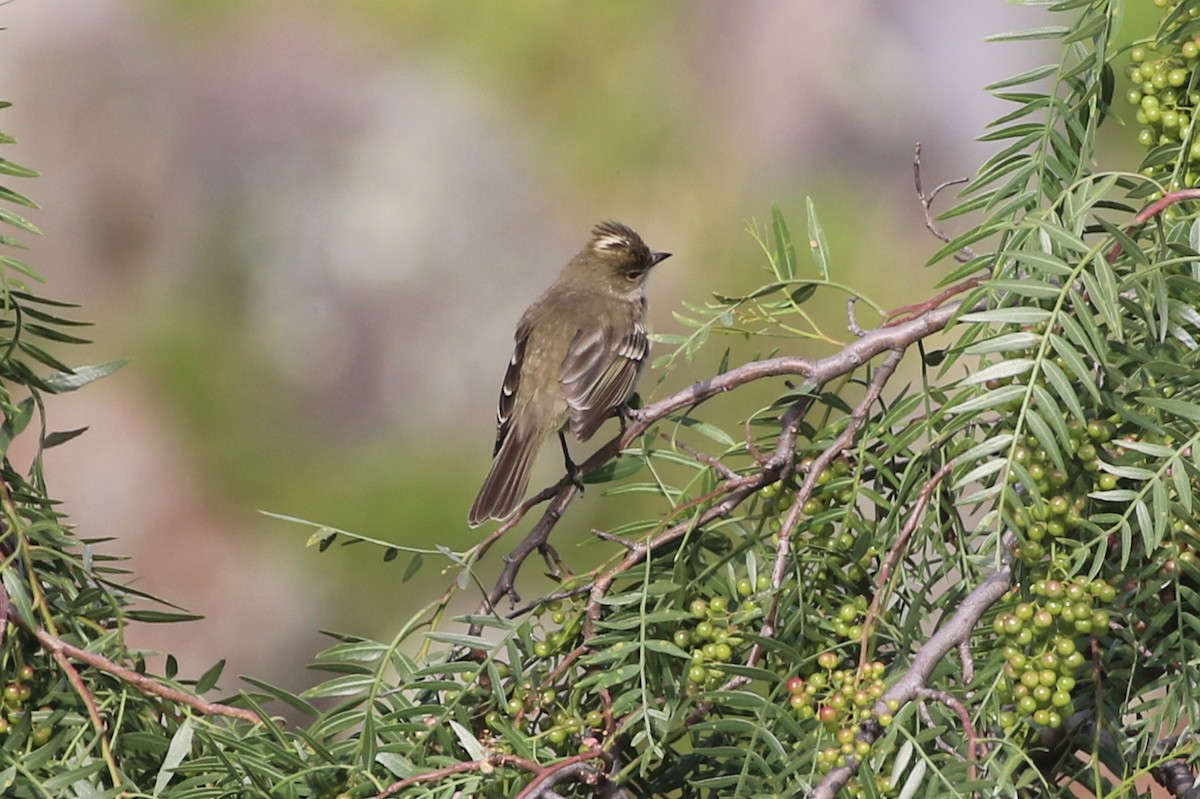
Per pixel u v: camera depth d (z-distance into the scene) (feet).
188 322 68.59
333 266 69.82
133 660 21.13
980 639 19.98
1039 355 17.39
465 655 20.61
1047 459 17.76
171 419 65.21
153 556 60.85
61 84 75.92
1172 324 18.20
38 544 20.83
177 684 19.80
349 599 59.21
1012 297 18.99
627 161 73.15
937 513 19.85
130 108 75.87
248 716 19.06
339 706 19.52
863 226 68.69
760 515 21.71
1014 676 17.56
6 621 19.45
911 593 20.79
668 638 20.42
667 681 19.81
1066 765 20.75
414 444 65.16
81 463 62.95
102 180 73.31
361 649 19.69
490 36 77.61
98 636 20.66
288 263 70.08
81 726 19.26
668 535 20.67
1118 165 59.72
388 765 18.67
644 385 58.54
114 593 21.63
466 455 65.05
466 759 19.36
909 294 64.54
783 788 18.45
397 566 59.62
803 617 20.59
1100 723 18.98
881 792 17.30
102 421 64.59
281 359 67.56
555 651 20.38
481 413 66.90
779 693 19.47
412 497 62.08
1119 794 18.53
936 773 16.87
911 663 19.36
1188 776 20.40
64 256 71.56
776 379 56.75
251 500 62.69
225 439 64.64
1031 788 18.61
